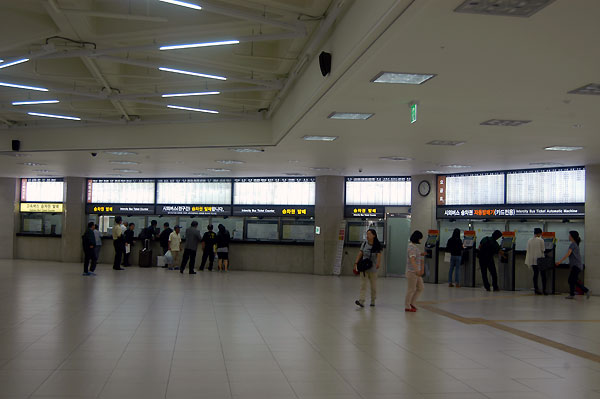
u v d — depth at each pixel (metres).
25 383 5.79
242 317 10.46
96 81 11.48
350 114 10.25
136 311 10.88
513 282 16.95
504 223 18.50
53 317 9.99
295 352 7.55
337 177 21.20
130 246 22.69
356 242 21.06
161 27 8.32
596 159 15.17
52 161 18.83
